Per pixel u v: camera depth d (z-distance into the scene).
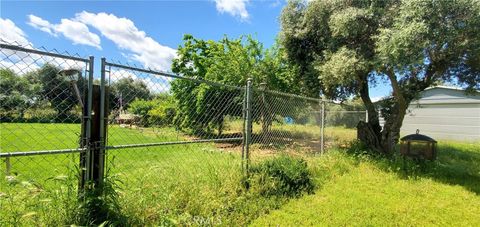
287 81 10.30
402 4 6.27
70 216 2.28
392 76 7.12
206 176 3.86
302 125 7.44
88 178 2.48
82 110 2.42
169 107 5.28
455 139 13.43
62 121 2.45
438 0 5.50
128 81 2.90
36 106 2.38
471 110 12.96
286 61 10.30
